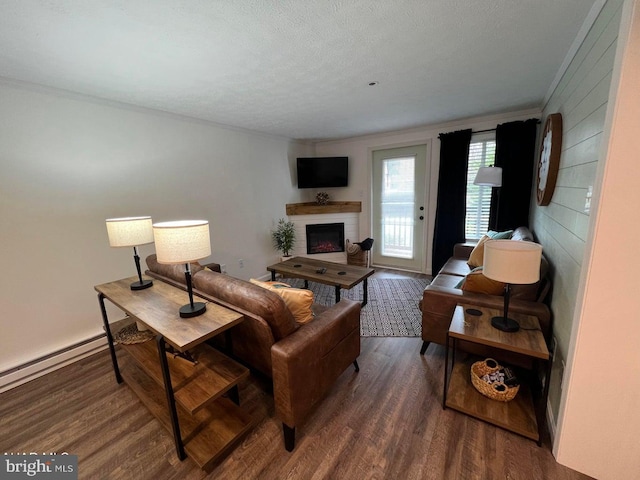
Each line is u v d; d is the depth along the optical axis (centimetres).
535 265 149
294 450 151
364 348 245
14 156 207
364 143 466
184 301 169
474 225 392
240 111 300
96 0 122
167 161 303
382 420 169
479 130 362
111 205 262
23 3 122
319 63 193
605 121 111
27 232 217
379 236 489
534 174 327
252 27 148
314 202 514
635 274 112
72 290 242
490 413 163
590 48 146
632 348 117
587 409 130
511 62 199
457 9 138
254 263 421
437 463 142
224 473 140
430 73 216
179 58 180
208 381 149
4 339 210
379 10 137
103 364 232
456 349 209
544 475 135
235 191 382
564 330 153
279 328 148
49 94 221
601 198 112
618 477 129
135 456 150
